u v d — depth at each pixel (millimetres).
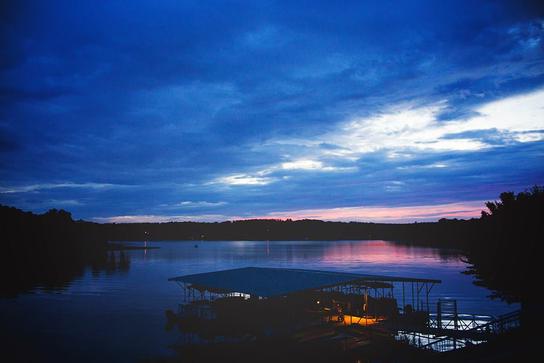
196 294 85375
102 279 115250
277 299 55188
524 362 25609
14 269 140750
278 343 41781
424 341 42156
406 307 51312
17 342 47781
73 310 68125
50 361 40781
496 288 87188
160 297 81938
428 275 114062
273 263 167750
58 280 112250
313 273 55344
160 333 51406
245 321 49625
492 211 121875
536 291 66375
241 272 61312
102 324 57094
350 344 40656
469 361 28891
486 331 37500
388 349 39156
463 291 83062
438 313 44219
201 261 187750
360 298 54906
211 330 49656
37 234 195250
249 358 38969
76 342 47625
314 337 42844
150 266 160500
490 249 104250
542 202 82125
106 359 41156
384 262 165750
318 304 53406
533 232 79125
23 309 69438
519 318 34562
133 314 64500
